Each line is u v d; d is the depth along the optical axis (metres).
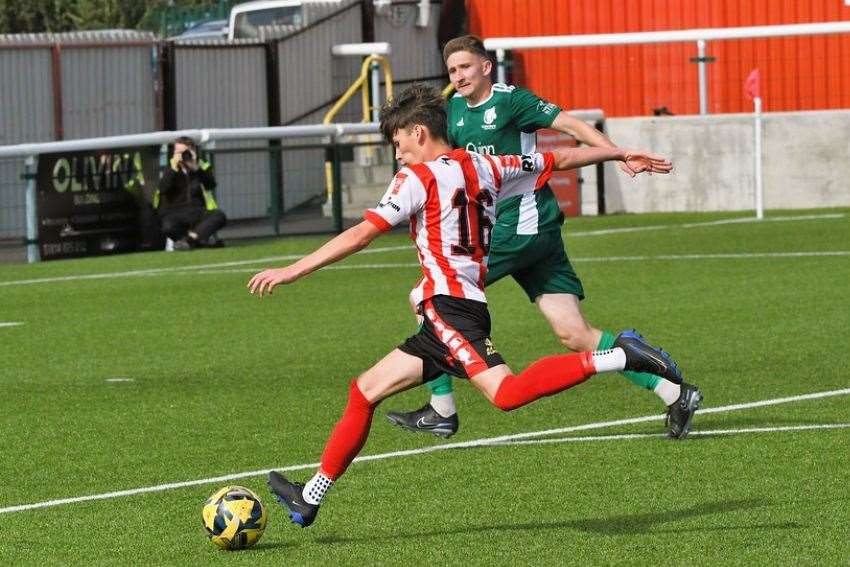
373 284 38.78
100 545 15.14
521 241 19.39
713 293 34.59
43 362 27.73
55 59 55.78
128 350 28.95
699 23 65.00
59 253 46.84
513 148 20.62
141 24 85.50
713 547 14.41
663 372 13.98
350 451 14.85
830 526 15.08
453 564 14.13
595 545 14.62
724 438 19.45
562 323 19.64
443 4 67.94
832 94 63.94
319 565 14.22
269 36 63.75
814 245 43.97
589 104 66.62
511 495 16.78
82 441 20.50
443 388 19.09
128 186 48.31
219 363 27.09
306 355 27.80
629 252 44.06
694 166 57.62
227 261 45.12
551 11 66.69
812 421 20.45
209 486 17.67
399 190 14.45
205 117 59.25
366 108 60.69
